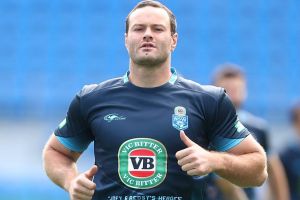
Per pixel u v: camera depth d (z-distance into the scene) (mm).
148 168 12992
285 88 55406
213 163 12477
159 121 13250
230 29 60219
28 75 58219
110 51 59625
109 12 62125
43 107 53500
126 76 13930
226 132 13641
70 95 55562
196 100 13516
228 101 13695
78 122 14102
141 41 13344
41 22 61844
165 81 13734
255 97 53938
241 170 13242
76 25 61469
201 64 57812
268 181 23453
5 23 61844
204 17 61188
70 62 59000
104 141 13359
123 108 13516
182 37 59875
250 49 58812
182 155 12242
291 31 59875
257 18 60844
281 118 48594
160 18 13500
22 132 48469
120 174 13062
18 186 42562
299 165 26609
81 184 12469
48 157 14539
